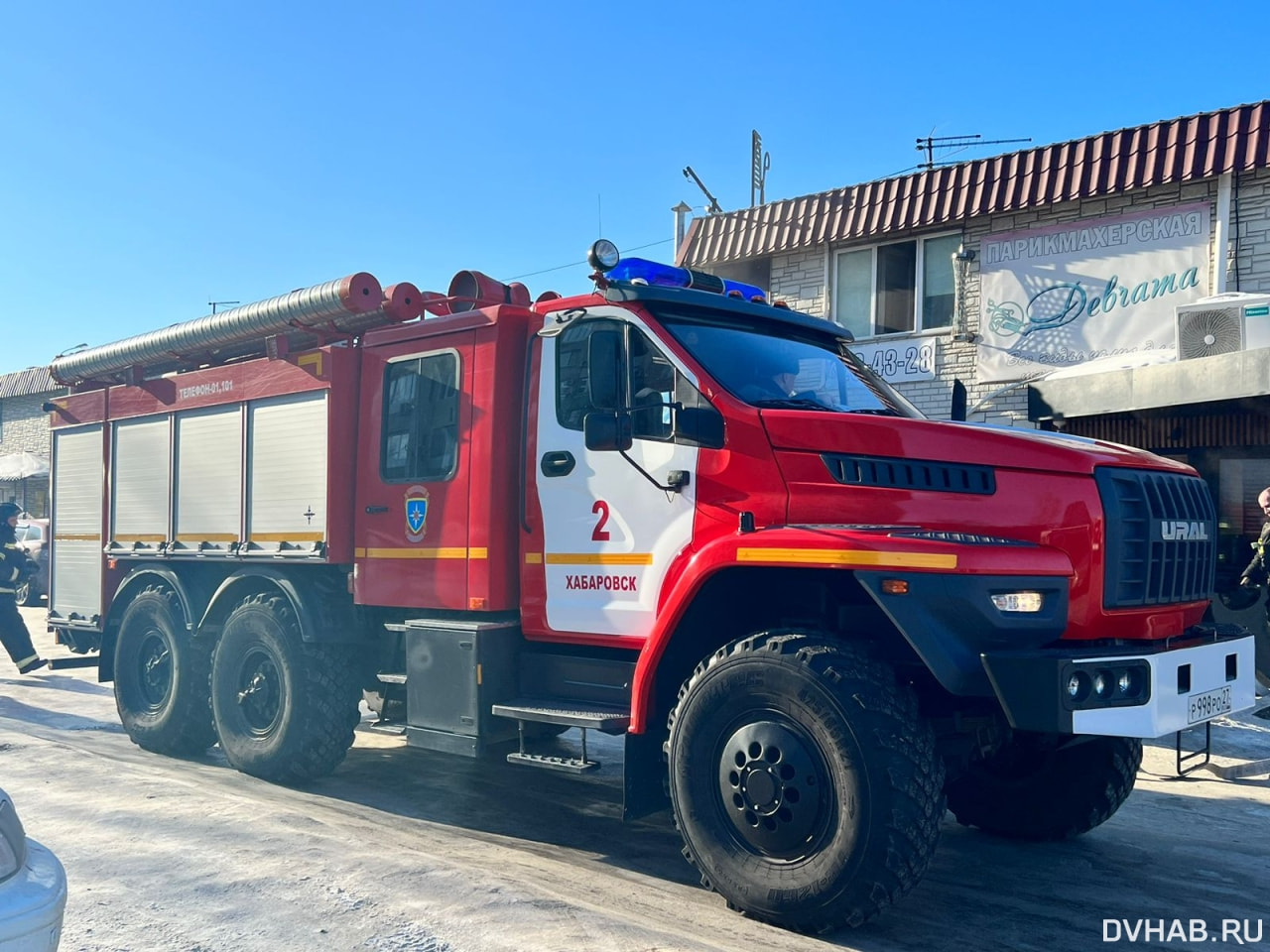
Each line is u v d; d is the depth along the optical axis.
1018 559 3.99
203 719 7.10
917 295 12.34
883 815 3.79
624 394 4.96
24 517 22.45
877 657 4.16
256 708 6.54
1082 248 11.06
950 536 4.06
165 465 7.50
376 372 6.17
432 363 5.84
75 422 8.45
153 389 7.67
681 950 3.73
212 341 7.12
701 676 4.30
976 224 11.80
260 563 6.75
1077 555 4.12
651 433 4.88
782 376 5.01
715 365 4.85
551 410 5.30
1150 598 4.31
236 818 5.23
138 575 7.59
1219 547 9.62
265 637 6.36
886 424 4.37
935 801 3.88
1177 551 4.48
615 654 5.20
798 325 5.47
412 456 5.87
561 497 5.22
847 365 5.49
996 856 5.27
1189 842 5.51
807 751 3.99
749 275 13.91
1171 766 7.14
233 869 4.45
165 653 7.37
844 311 12.99
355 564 6.13
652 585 4.81
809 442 4.43
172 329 7.44
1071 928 4.23
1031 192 11.15
